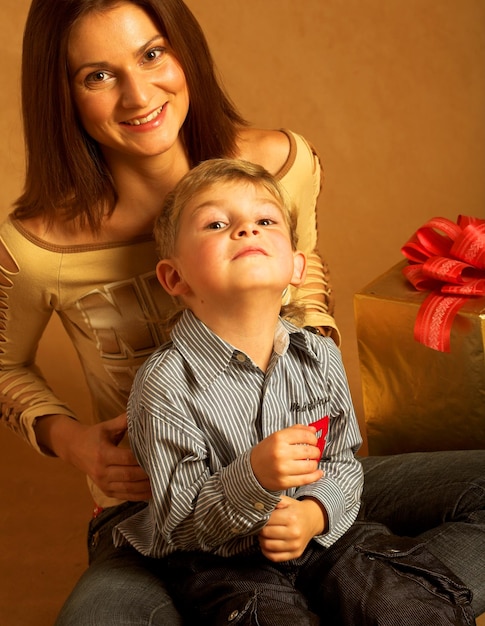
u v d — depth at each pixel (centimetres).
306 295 208
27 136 184
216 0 394
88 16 170
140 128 176
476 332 204
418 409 221
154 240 188
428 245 223
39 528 257
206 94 186
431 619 153
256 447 156
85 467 182
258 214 168
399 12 389
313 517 163
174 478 162
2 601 232
